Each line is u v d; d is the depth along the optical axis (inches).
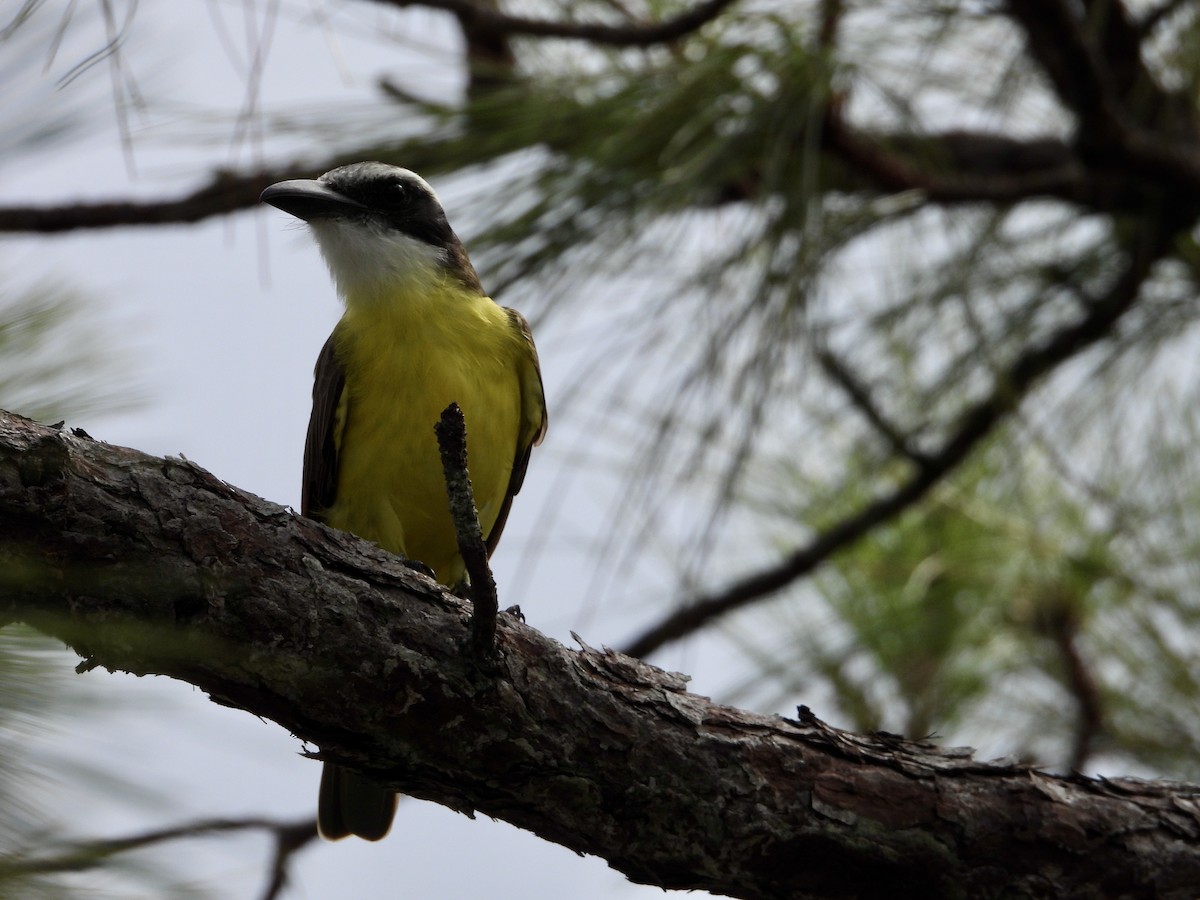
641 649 448.1
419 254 410.9
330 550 246.7
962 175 429.7
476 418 405.4
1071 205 422.9
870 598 453.4
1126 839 280.4
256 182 394.9
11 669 173.5
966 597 447.2
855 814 271.0
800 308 371.9
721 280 370.9
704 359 368.5
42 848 163.8
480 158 385.1
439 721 251.3
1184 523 421.7
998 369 401.4
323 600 241.4
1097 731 429.1
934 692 439.8
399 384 400.2
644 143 374.9
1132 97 413.1
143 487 227.8
